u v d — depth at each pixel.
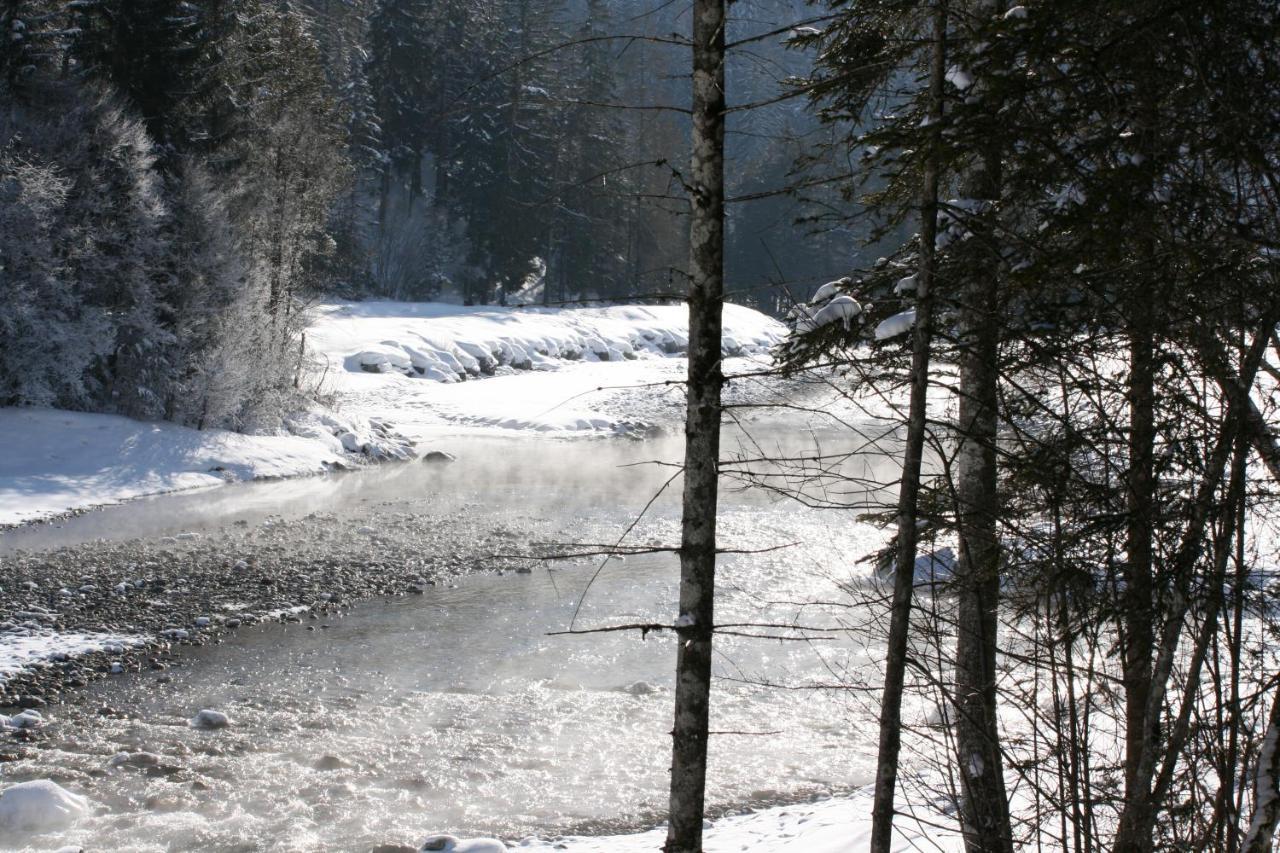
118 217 34.81
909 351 6.48
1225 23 5.24
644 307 81.19
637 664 16.28
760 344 71.62
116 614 18.11
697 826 6.24
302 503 29.19
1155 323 5.55
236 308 36.34
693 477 6.15
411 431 44.91
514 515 28.11
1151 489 5.82
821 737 13.37
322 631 17.73
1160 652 5.86
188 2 41.00
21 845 9.91
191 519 26.31
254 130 42.97
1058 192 6.19
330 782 11.73
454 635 17.61
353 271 73.00
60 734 12.91
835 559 22.89
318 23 71.12
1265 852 5.08
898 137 5.82
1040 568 6.10
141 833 10.29
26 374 32.22
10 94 35.81
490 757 12.62
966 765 7.10
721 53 6.00
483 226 74.06
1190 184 5.45
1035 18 5.45
